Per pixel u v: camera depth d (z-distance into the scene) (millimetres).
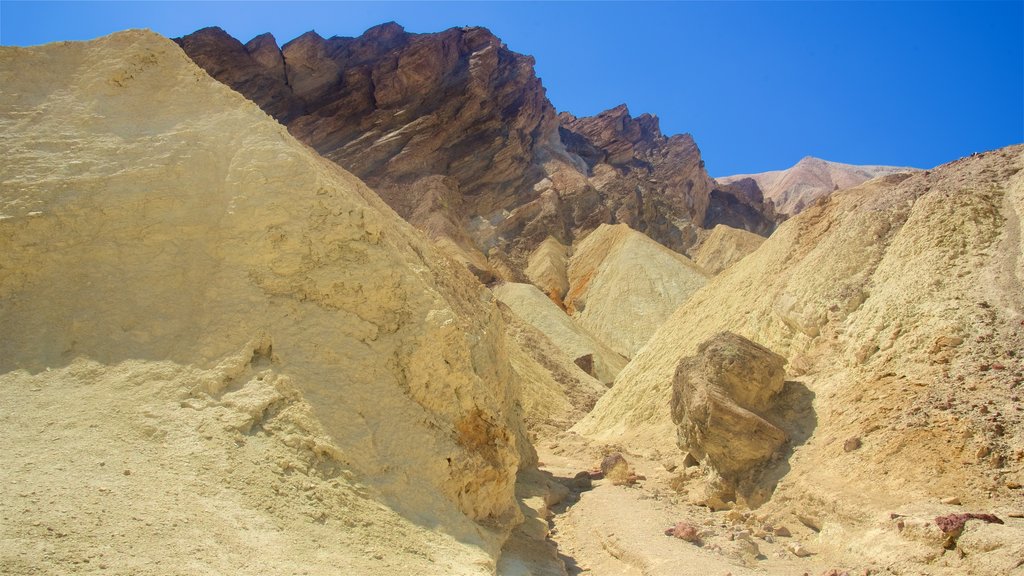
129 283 10773
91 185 11891
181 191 12141
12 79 13570
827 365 16125
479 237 86062
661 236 99312
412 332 10969
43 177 11891
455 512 9523
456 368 10914
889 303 15883
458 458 10109
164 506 7180
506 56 106062
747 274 24203
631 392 25109
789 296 19297
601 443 22250
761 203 123625
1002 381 12461
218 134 13148
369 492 8891
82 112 13219
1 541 5961
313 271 11250
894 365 14336
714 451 14531
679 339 25297
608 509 13211
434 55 98000
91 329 10023
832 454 13148
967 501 10500
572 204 93938
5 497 6676
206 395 9289
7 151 12234
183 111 13555
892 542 9859
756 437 14305
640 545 10641
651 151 119688
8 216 11102
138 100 13656
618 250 80938
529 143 101750
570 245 89250
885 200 19359
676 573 9406
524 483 14742
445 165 92625
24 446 7809
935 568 9023
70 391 9062
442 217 81188
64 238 11164
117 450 8031
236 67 95062
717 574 9344
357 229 11875
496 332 17672
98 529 6504
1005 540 8664
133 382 9312
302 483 8422
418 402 10562
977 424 11602
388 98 95688
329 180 12922
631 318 70812
